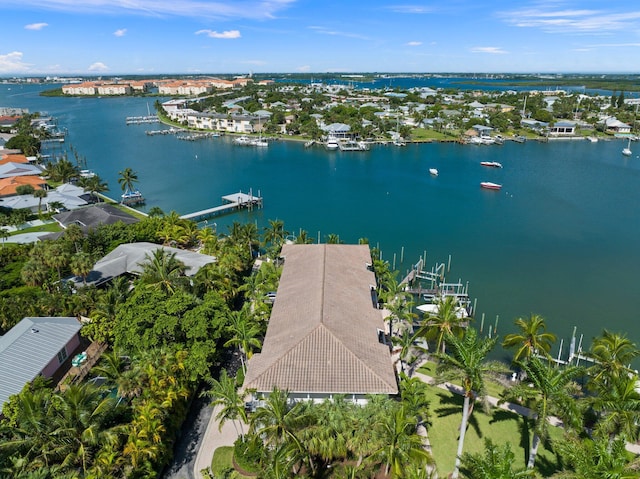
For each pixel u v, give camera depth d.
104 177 171.88
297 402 41.62
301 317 51.88
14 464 34.53
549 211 132.62
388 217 129.25
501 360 63.53
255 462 41.72
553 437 45.50
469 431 46.56
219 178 173.88
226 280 69.06
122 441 39.12
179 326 52.72
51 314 64.94
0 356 51.47
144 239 98.31
